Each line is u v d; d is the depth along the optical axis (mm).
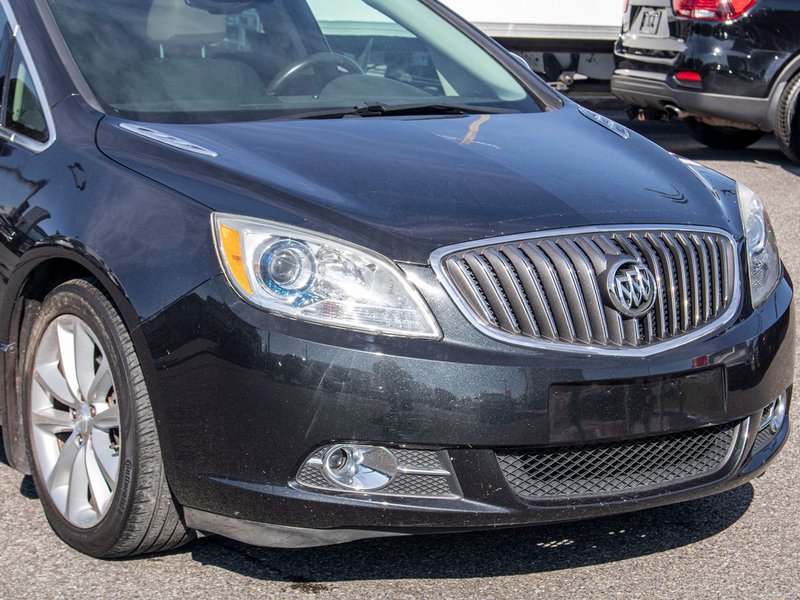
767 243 3572
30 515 3602
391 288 2883
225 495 2916
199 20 4078
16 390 3604
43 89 3678
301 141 3479
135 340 2996
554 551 3398
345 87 4109
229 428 2869
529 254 3018
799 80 9016
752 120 9219
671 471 3164
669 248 3221
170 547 3256
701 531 3557
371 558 3330
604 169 3547
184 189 3109
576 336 2990
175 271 2957
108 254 3086
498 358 2865
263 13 4242
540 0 9695
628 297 3031
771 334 3320
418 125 3793
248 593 3109
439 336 2855
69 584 3154
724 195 3639
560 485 3000
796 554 3412
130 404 3057
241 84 3906
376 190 3150
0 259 3494
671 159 3873
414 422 2807
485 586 3176
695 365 3098
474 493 2883
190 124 3609
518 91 4434
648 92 9523
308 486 2861
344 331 2826
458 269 2930
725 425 3268
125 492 3098
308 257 2891
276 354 2809
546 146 3711
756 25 8969
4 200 3527
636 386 3000
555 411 2904
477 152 3535
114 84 3703
